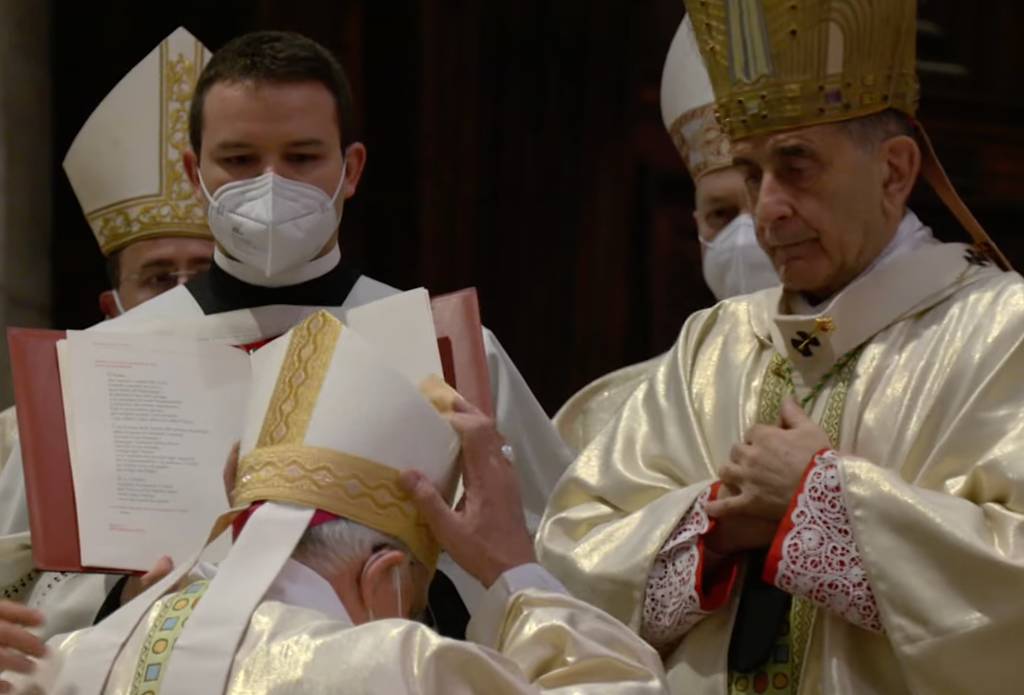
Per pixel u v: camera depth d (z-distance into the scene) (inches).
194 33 711.1
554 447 388.8
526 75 771.4
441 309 343.9
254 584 252.7
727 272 476.7
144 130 462.3
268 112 363.3
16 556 374.0
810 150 339.3
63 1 696.4
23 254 648.4
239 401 337.4
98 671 253.1
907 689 318.7
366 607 258.1
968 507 312.3
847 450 335.6
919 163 348.8
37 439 330.6
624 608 337.1
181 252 458.9
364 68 751.7
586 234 774.5
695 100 485.1
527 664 266.2
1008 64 862.5
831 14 336.8
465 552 272.5
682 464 355.6
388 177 757.9
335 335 273.1
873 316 343.6
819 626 327.3
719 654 331.3
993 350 330.3
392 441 265.9
